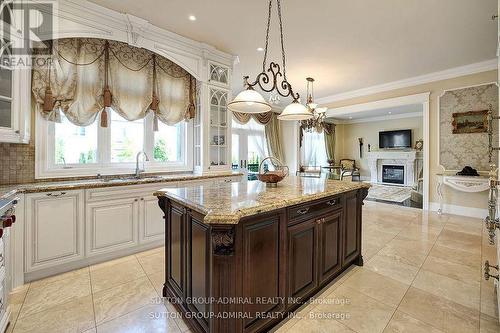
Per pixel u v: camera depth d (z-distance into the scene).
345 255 2.30
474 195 4.42
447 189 4.71
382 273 2.36
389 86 5.35
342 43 3.47
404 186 8.49
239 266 1.36
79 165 2.86
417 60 4.09
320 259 1.97
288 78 4.97
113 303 1.89
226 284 1.34
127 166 3.23
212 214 1.27
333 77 4.93
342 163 10.16
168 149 3.66
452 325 1.64
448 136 4.64
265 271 1.51
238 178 3.91
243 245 1.37
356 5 2.59
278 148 7.11
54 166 2.69
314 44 3.50
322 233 1.98
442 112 4.70
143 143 3.39
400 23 2.95
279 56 3.90
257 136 6.69
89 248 2.50
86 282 2.20
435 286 2.13
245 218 1.37
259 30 3.11
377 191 7.44
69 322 1.67
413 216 4.46
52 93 2.51
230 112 3.93
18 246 2.09
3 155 2.36
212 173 3.67
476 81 4.30
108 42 2.88
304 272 1.81
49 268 2.29
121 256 2.74
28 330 1.59
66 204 2.36
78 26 2.51
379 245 3.07
